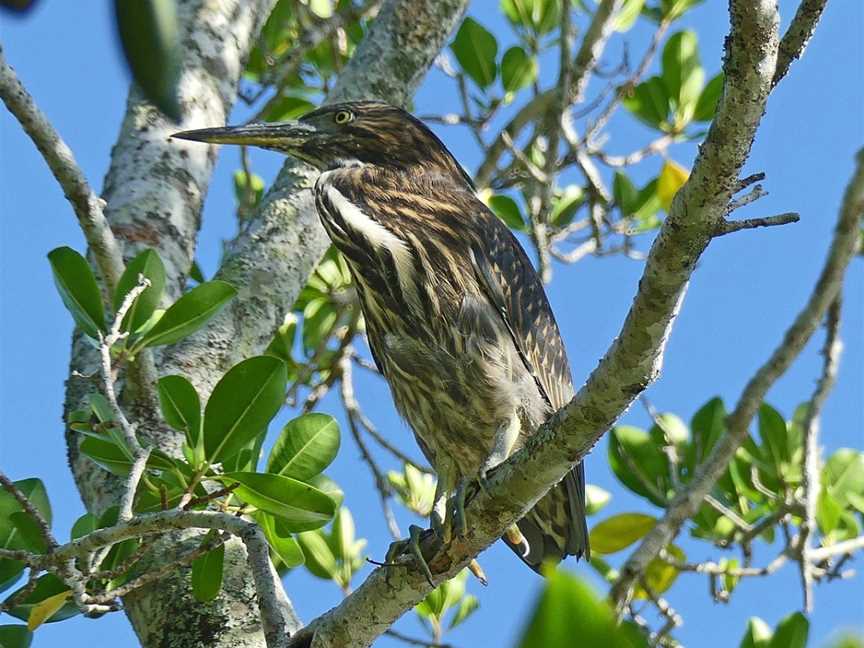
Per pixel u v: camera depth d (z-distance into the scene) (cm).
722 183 560
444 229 1015
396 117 1123
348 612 744
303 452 827
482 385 970
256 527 707
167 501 778
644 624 995
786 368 983
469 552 743
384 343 1030
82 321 826
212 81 1123
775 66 535
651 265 595
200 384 973
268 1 1219
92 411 877
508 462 709
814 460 1049
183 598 855
